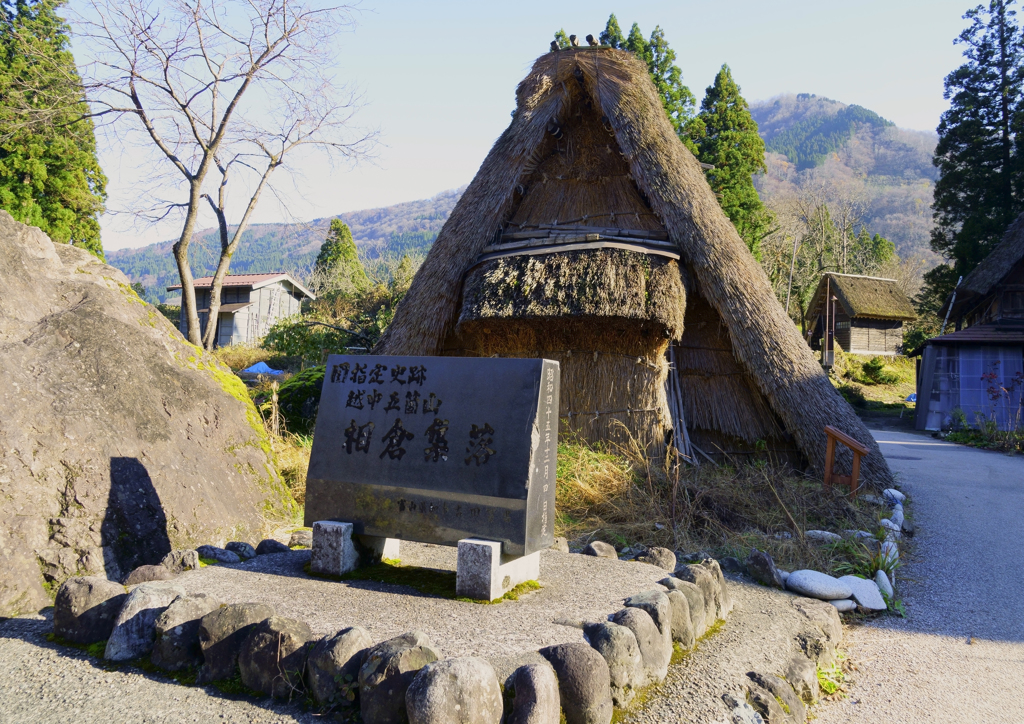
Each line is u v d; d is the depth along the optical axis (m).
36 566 3.76
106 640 3.21
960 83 25.66
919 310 33.38
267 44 12.75
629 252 7.68
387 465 3.99
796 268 39.12
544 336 7.92
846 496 6.75
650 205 8.47
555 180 9.04
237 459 5.47
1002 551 6.07
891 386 27.02
